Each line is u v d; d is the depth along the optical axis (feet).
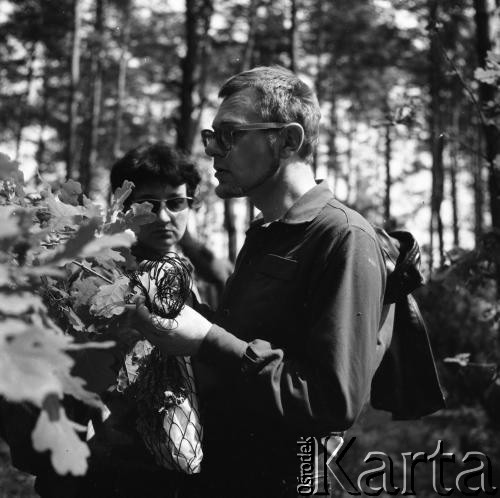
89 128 66.80
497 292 12.21
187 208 8.75
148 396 5.44
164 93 75.10
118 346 4.88
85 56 69.56
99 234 4.46
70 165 54.85
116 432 5.71
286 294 5.50
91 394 3.10
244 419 5.75
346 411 4.91
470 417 15.98
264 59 55.72
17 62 67.56
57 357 2.72
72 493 5.85
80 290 4.54
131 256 4.83
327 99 72.74
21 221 3.01
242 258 6.25
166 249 8.50
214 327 5.14
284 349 5.48
